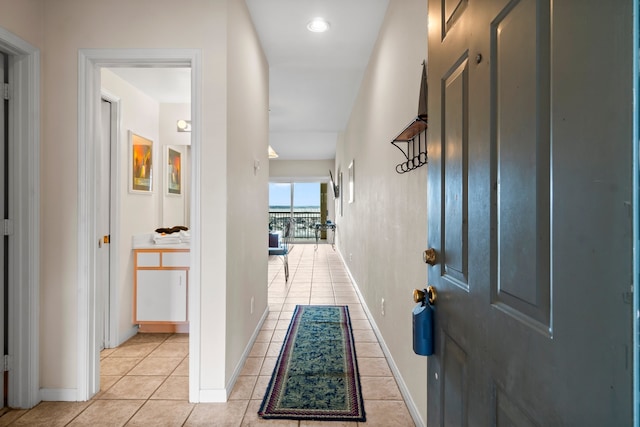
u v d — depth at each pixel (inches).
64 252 84.7
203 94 84.5
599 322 18.6
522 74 26.0
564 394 21.3
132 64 87.2
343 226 287.1
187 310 128.4
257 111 123.8
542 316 23.8
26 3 79.6
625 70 17.0
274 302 174.9
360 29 119.5
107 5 84.8
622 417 17.1
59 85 84.6
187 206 159.0
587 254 19.5
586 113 19.6
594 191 19.0
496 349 29.9
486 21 31.6
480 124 32.9
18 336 81.4
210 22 84.9
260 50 128.5
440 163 43.8
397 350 93.8
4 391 81.4
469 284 35.2
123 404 83.3
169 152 150.7
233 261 92.3
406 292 84.0
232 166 90.3
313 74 160.4
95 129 87.5
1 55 79.9
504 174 28.7
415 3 76.5
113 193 119.0
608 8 18.0
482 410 32.5
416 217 75.3
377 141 124.9
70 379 84.7
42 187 84.4
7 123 81.2
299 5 105.4
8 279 81.5
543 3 23.5
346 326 138.8
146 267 128.7
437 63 45.2
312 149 370.0
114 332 118.9
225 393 84.1
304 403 83.4
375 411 80.7
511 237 27.6
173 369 102.3
